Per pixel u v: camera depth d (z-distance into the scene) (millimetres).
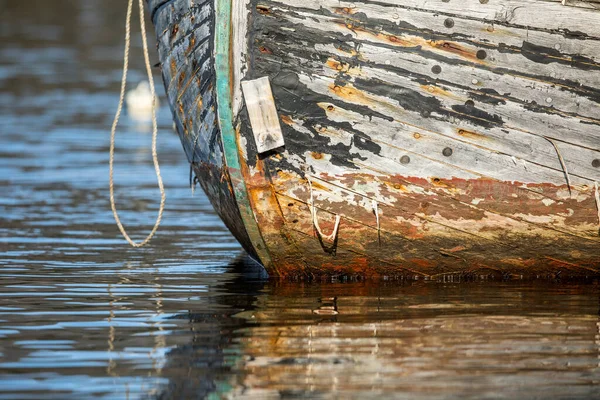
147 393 17844
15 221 36938
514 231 26609
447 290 26328
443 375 18828
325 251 26891
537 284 27250
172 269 29375
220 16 24953
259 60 25172
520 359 19797
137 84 89938
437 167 25859
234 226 28328
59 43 121438
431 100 25484
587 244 26938
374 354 20078
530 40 25328
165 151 57469
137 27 142875
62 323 22578
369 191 26000
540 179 26062
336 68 25281
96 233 35094
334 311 23719
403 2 25062
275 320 22844
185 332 21750
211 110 25922
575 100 25672
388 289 26469
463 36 25266
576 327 22250
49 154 54469
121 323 22578
